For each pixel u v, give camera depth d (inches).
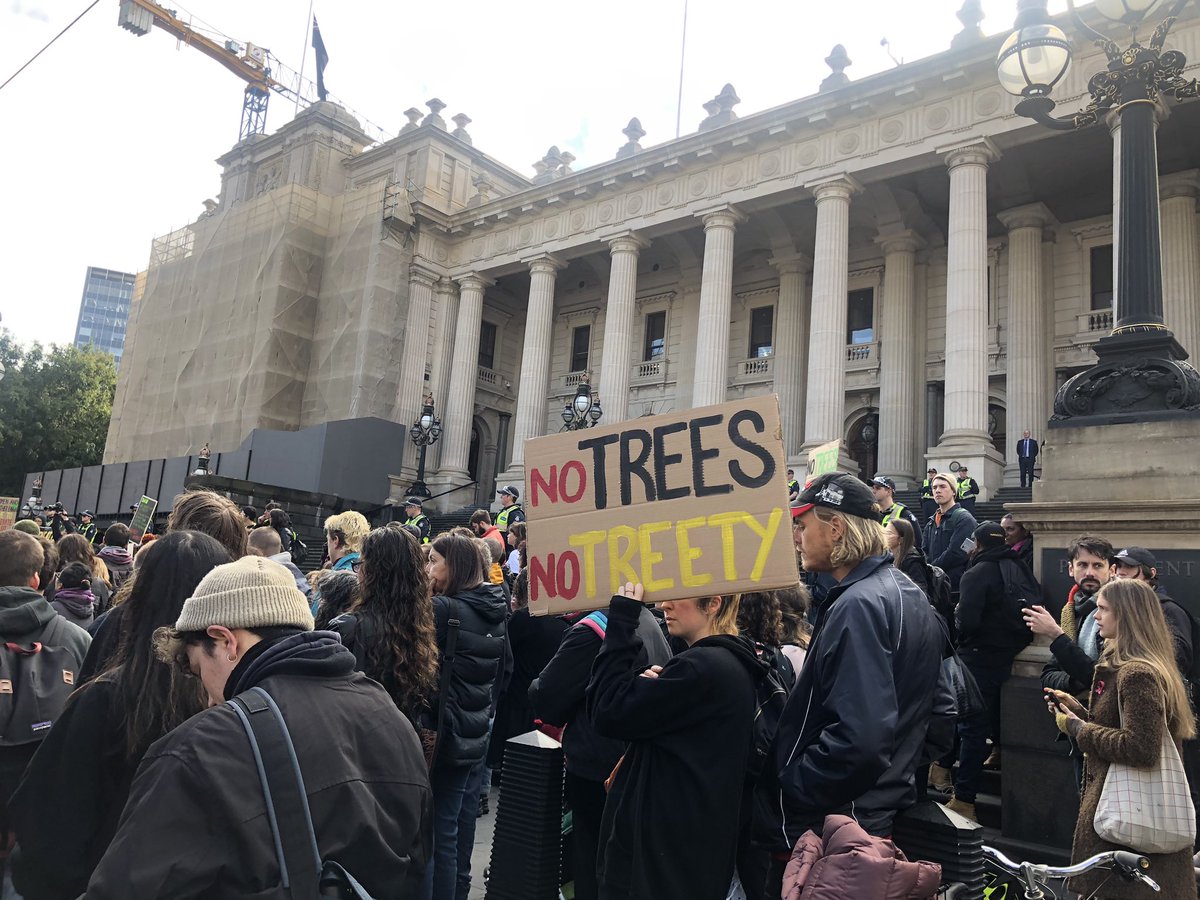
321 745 88.0
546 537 144.2
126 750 108.0
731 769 117.6
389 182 1433.3
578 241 1270.9
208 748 82.2
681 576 129.6
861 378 1168.2
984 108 908.6
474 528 436.1
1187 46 787.4
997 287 1100.5
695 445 133.3
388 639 163.5
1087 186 1008.2
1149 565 211.5
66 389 2269.9
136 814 78.4
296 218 1472.7
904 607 129.3
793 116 1028.5
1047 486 272.4
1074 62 848.9
